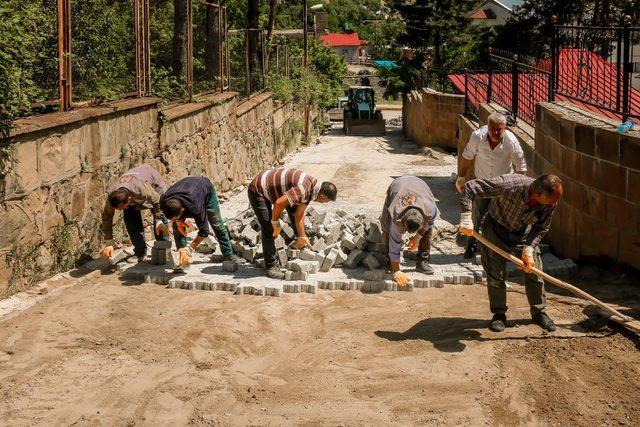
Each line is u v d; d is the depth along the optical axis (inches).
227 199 539.8
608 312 253.9
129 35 412.5
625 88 291.6
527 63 475.8
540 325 250.5
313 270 310.5
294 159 885.8
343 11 4315.9
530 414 192.4
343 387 209.5
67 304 277.4
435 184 621.9
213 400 202.2
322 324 258.8
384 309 273.4
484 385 208.7
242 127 676.1
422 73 1790.1
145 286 302.8
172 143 453.4
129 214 322.0
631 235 281.6
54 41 328.5
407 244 343.3
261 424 189.2
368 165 786.2
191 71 529.0
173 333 250.2
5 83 260.7
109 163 357.4
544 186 220.1
